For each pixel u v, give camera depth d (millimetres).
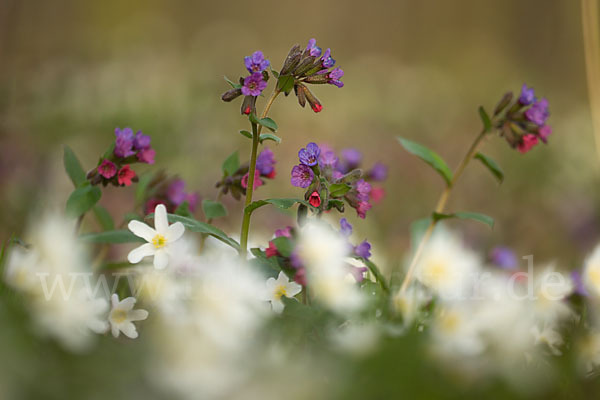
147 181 1098
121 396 803
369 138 3430
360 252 934
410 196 2418
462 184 2590
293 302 896
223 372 819
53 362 806
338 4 7648
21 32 4125
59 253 892
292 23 7625
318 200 951
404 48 7555
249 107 949
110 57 4566
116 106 3346
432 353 848
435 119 4227
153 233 924
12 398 783
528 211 2338
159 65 4406
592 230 2062
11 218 1514
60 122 3016
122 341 873
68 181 1860
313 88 4445
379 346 843
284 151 3184
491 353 895
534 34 6852
